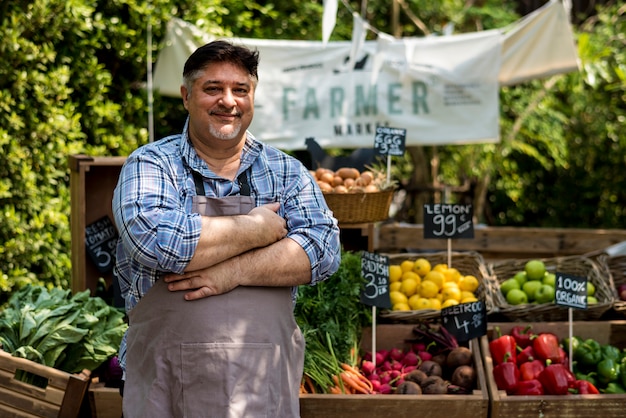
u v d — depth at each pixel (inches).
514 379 130.1
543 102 298.7
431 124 209.3
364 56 208.4
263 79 207.5
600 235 202.1
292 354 95.7
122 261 96.0
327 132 209.5
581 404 123.6
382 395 123.1
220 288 90.4
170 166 94.4
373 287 140.2
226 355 89.3
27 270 176.2
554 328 147.2
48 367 121.6
